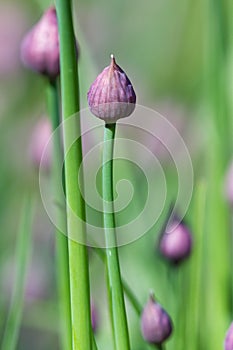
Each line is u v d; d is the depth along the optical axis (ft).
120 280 1.69
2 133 3.29
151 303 1.80
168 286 2.06
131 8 4.01
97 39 4.00
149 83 3.63
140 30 3.96
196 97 3.18
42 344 2.69
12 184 3.03
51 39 1.83
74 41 1.68
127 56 3.92
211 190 2.27
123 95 1.64
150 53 3.85
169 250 1.98
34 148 2.17
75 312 1.69
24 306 2.48
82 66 2.25
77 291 1.69
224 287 2.24
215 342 2.21
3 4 4.01
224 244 2.25
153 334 1.80
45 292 2.58
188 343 2.02
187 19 3.63
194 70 3.59
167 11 3.92
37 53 1.83
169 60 3.71
